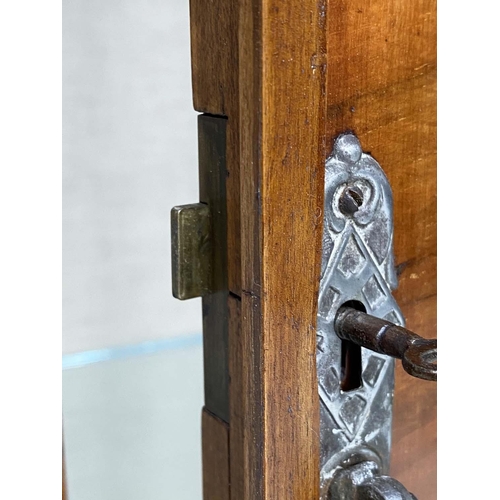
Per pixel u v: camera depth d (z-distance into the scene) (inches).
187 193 43.0
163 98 40.1
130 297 42.4
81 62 36.6
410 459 20.2
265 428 16.3
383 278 18.4
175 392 41.8
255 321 16.1
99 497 34.2
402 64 18.0
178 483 36.0
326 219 17.3
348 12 16.8
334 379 17.9
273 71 15.1
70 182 39.1
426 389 20.2
